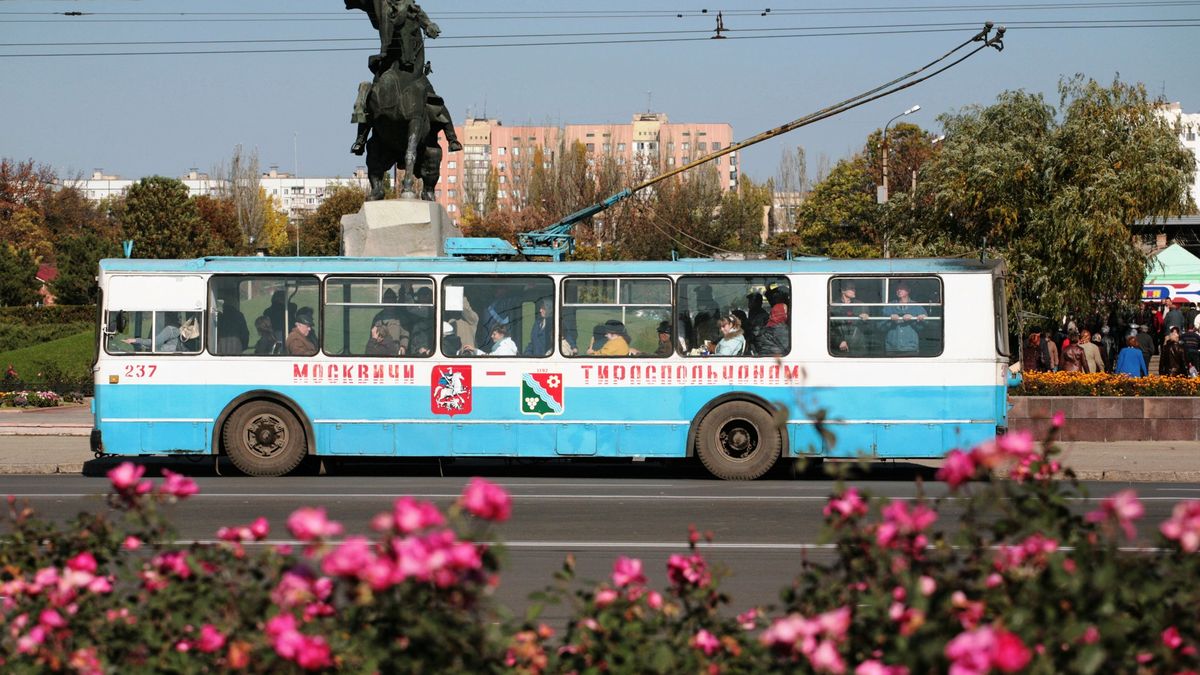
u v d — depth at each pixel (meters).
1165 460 20.25
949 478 5.15
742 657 5.39
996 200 35.06
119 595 6.04
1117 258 33.38
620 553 12.03
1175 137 34.59
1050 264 34.19
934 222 36.72
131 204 80.31
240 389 18.86
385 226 23.55
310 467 20.47
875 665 4.48
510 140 165.88
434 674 4.92
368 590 4.78
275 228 129.75
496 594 10.07
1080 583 4.78
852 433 18.48
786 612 5.91
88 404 33.06
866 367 18.50
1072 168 34.69
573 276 18.83
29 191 102.94
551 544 12.55
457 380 18.81
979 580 5.02
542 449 18.77
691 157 163.75
